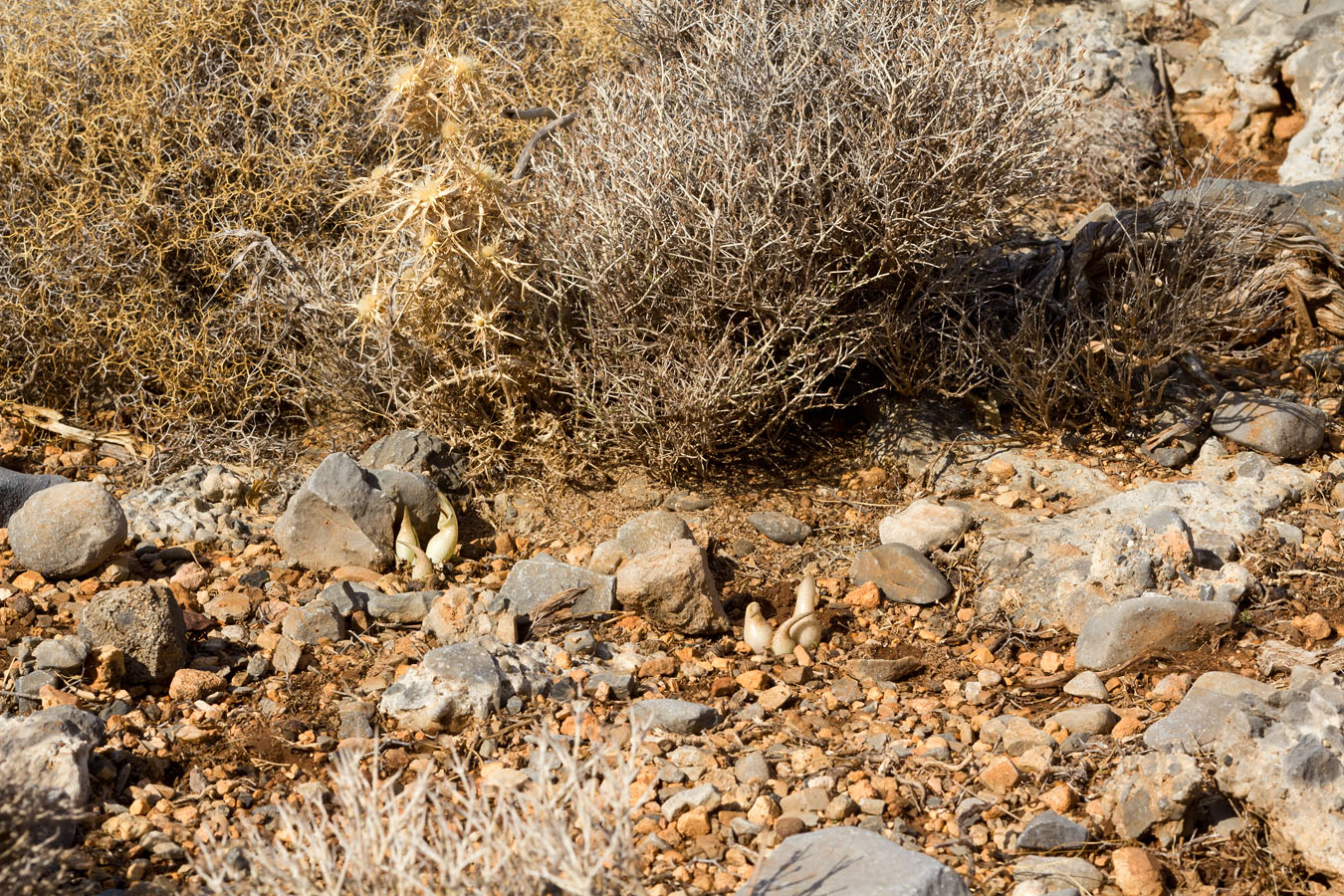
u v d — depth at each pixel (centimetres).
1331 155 688
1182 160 742
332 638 374
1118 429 497
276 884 231
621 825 231
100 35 585
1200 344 518
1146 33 800
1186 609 359
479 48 631
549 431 480
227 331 529
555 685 349
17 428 511
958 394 492
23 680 338
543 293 477
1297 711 289
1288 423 477
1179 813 279
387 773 314
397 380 488
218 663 364
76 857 272
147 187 526
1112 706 341
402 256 497
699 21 560
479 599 392
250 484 474
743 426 487
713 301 455
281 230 556
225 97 570
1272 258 569
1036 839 283
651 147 459
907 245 457
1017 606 396
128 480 484
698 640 387
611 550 417
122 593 350
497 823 268
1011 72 479
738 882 274
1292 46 748
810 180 444
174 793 305
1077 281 539
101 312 517
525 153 517
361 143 579
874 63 468
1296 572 403
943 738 327
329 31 611
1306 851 266
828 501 468
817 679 363
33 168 535
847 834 264
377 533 421
